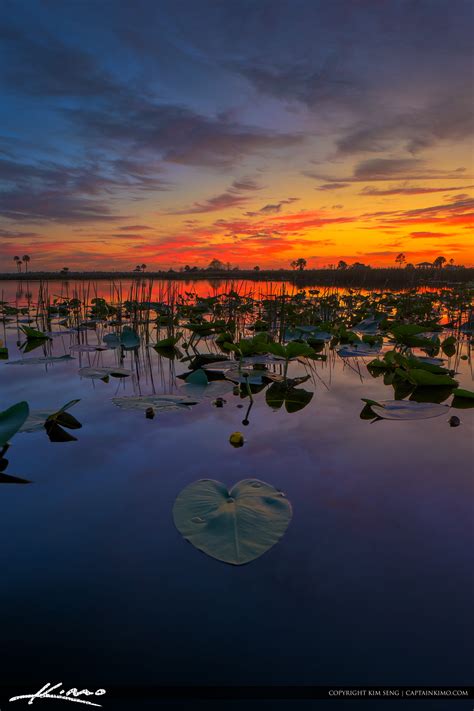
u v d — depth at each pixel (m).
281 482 2.03
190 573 1.41
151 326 9.53
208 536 1.59
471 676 1.04
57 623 1.21
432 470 2.15
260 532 1.61
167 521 1.70
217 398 3.59
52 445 2.49
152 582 1.37
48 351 6.19
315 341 6.75
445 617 1.23
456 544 1.55
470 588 1.34
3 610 1.25
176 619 1.22
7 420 2.33
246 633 1.17
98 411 3.17
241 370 4.59
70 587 1.34
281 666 1.07
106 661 1.08
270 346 4.20
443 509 1.79
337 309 13.02
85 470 2.16
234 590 1.33
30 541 1.58
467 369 4.94
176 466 2.21
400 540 1.58
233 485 1.99
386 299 13.55
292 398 3.59
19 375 4.43
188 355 5.81
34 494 1.92
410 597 1.30
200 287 23.30
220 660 1.09
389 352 4.65
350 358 5.55
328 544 1.55
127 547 1.54
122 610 1.25
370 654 1.11
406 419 2.95
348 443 2.53
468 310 10.62
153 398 3.44
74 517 1.74
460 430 2.75
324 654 1.11
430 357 5.62
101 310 10.91
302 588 1.34
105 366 4.98
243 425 2.86
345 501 1.85
